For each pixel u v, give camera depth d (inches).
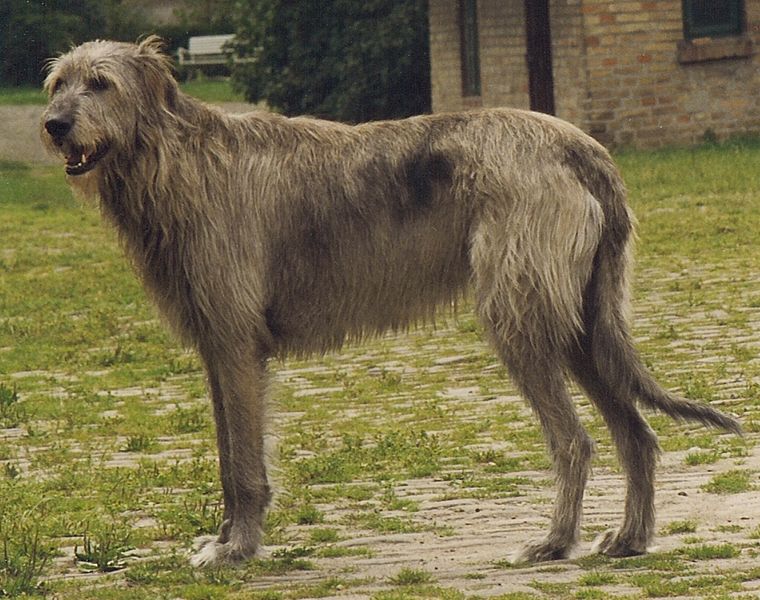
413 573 283.7
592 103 1158.3
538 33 1214.3
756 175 983.6
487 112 306.3
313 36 1401.3
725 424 298.0
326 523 344.5
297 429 457.7
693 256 735.1
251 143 309.7
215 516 341.1
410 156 305.4
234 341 306.7
